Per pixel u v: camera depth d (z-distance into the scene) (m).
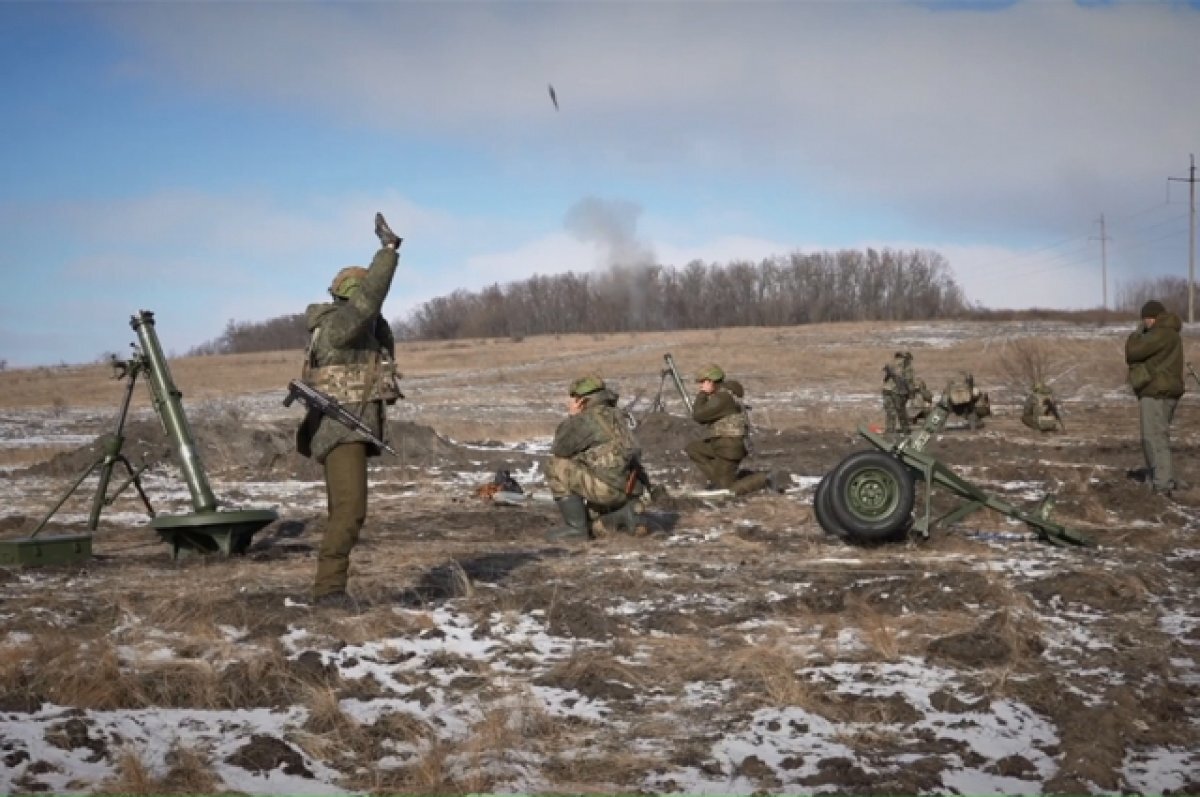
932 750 4.97
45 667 5.75
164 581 8.45
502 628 6.92
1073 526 11.12
